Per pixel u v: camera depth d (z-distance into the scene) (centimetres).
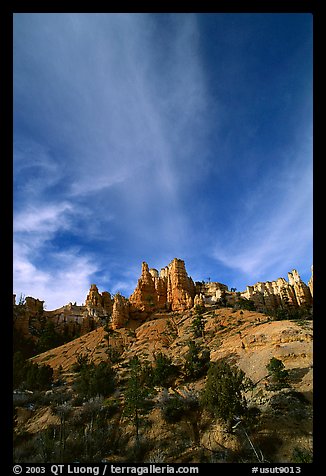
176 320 9888
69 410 4409
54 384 5894
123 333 9456
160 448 3397
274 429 3266
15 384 5653
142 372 5409
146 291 11938
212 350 6216
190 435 3622
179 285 11794
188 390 4766
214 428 3588
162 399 4391
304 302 12788
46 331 10431
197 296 11175
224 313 9244
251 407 3725
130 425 3938
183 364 5909
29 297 12850
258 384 4234
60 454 3091
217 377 3812
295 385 3981
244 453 3069
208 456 3122
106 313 13175
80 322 12581
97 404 4369
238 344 5847
